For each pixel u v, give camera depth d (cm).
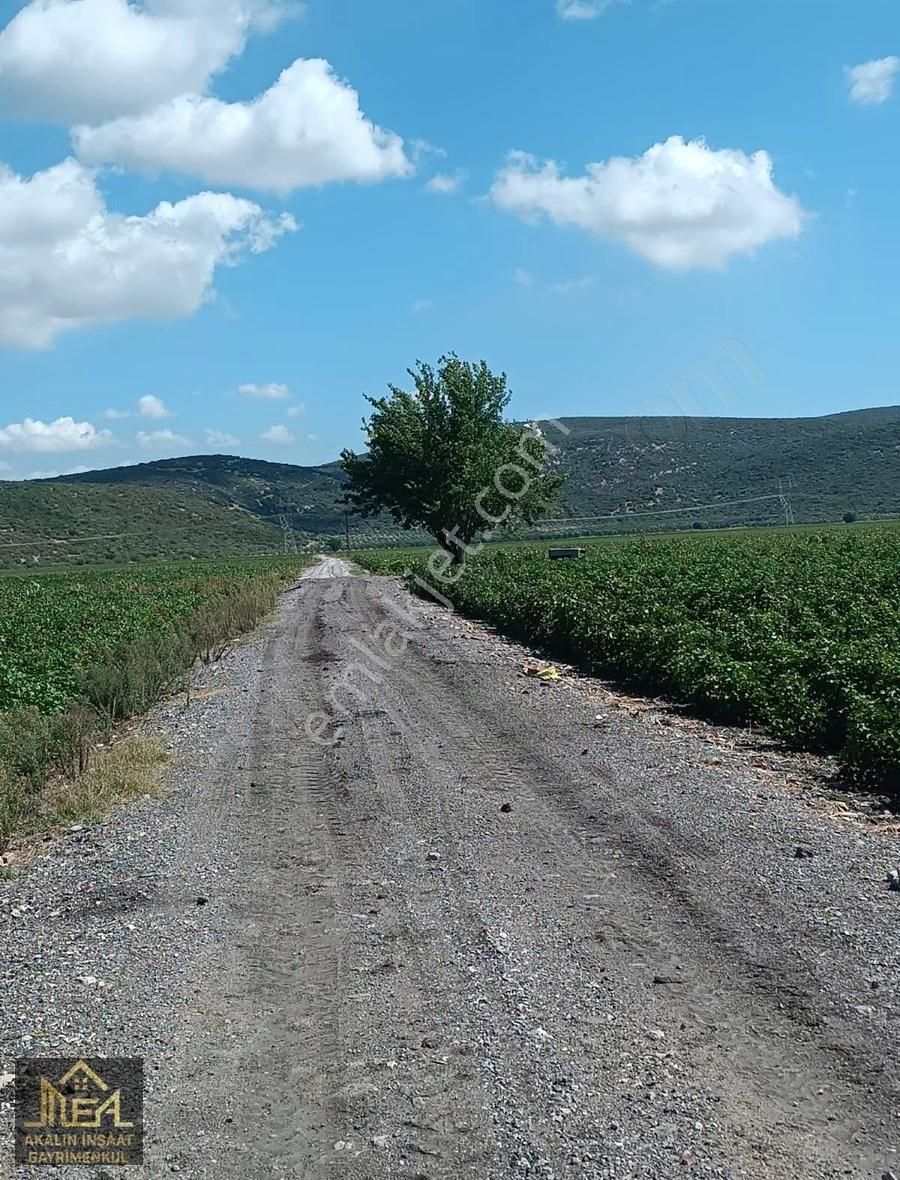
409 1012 584
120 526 13938
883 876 757
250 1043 558
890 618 1802
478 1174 429
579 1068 511
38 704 1627
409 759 1260
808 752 1205
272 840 949
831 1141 443
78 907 796
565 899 751
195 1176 439
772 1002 572
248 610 3303
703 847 844
